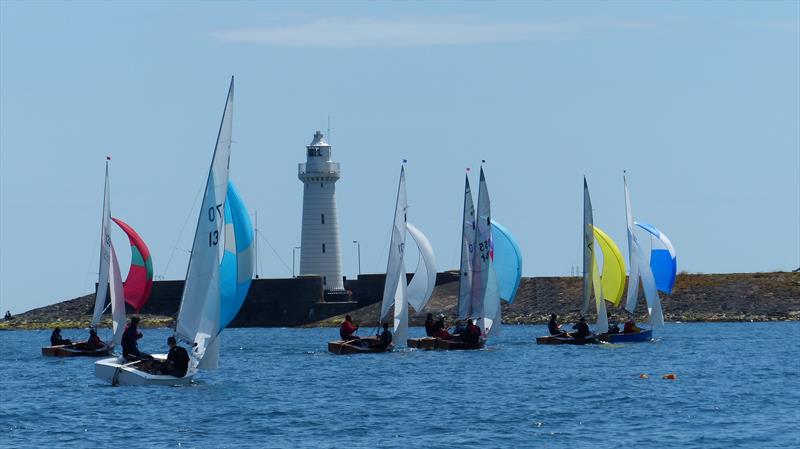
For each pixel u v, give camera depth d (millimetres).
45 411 173500
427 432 156750
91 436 153500
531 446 146375
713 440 149125
